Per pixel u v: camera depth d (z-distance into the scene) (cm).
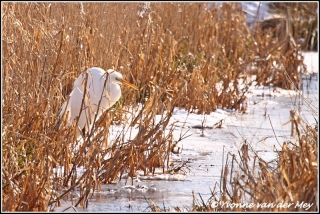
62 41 2391
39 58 2158
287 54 4044
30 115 2053
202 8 4262
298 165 1702
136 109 2462
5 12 2261
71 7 2892
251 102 3566
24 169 1772
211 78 3419
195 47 3734
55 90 2134
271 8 6028
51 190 1759
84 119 2281
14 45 2197
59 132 1972
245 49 4378
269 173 1600
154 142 2317
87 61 2600
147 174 2097
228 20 4447
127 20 3222
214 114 3152
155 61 3178
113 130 2489
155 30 3584
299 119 1797
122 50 3033
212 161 2280
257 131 2817
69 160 1988
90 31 2958
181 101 3172
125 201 1816
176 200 1838
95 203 1788
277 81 4019
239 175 1722
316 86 4088
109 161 2016
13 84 2078
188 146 2495
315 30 5447
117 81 2416
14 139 1903
